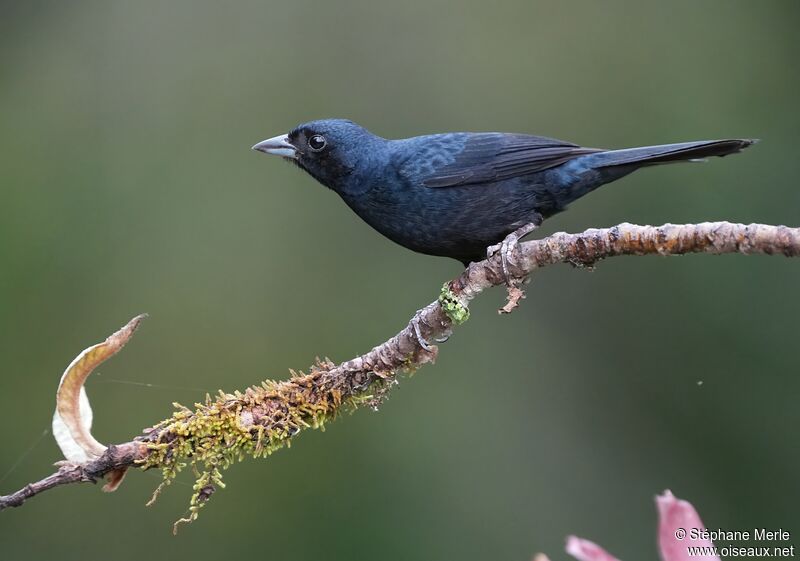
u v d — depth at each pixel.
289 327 13.78
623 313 13.95
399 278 14.09
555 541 12.66
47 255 13.89
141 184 14.41
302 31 15.26
